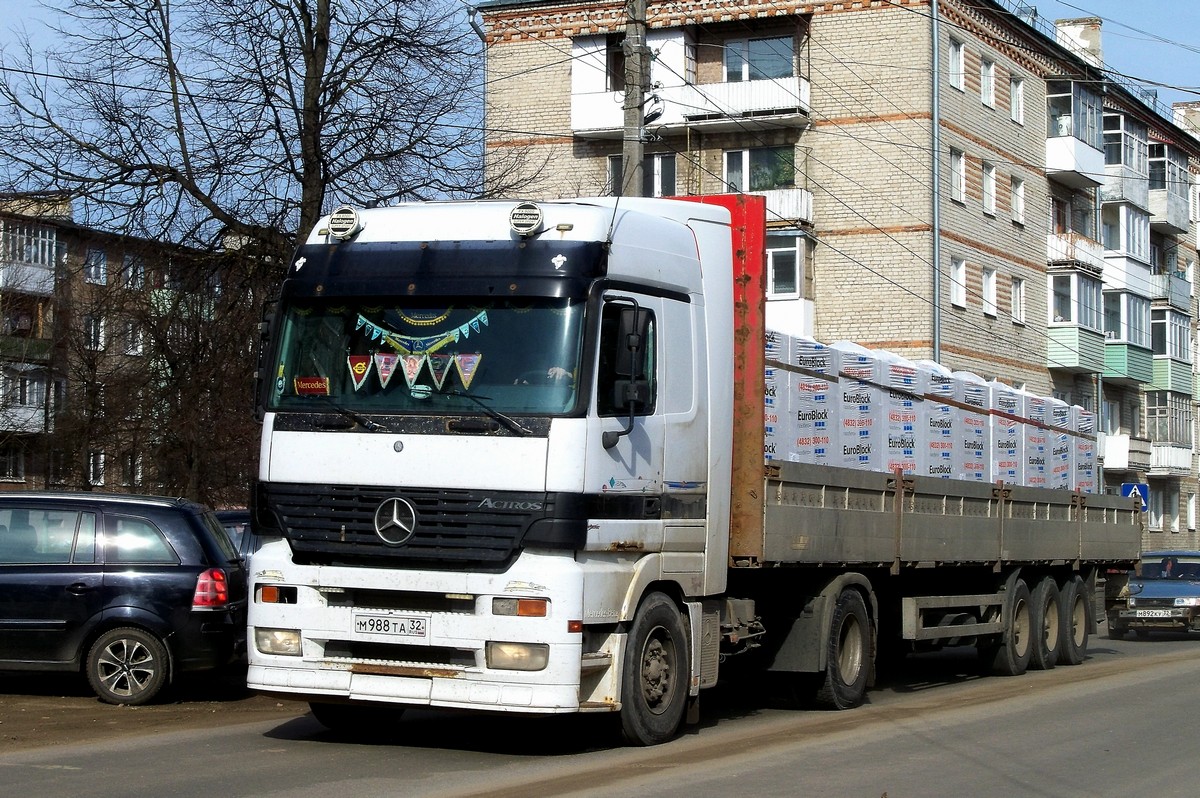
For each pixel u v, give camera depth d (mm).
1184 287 50688
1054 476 17375
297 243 19438
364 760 8984
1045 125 40656
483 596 8625
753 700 12320
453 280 9016
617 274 9078
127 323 21781
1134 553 20203
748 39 35844
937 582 14375
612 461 8883
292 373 9242
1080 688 14391
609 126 36000
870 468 12266
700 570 9922
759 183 35500
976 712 12039
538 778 8258
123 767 8688
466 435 8719
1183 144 52406
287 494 9078
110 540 12070
